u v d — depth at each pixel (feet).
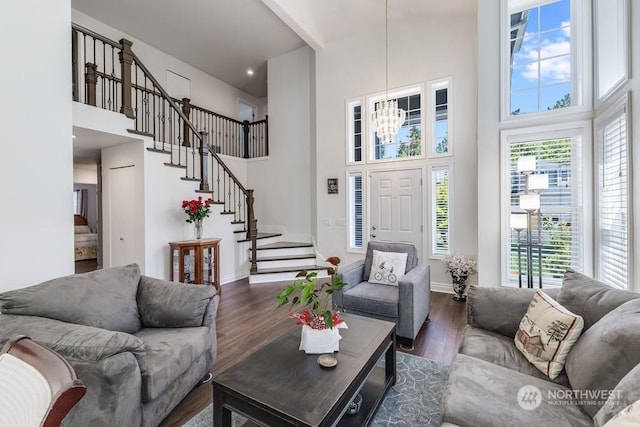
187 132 18.56
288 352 5.80
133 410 4.91
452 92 14.75
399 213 16.37
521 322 6.20
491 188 10.86
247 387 4.68
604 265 8.66
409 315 8.95
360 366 5.31
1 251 7.13
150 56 19.92
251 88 26.37
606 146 8.50
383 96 16.79
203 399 6.67
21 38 7.43
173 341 6.32
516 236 10.57
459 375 4.92
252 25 17.81
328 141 18.54
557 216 9.94
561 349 5.08
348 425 5.45
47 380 2.39
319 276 17.38
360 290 10.22
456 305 12.98
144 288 7.67
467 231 14.43
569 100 9.96
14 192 7.32
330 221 18.54
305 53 20.40
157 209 13.82
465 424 3.96
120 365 4.68
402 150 16.58
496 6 10.80
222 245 16.90
